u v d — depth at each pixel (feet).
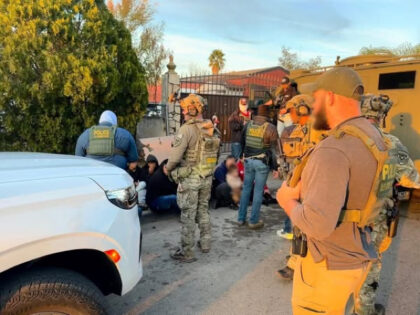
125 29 22.24
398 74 17.06
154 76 56.59
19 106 18.76
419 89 16.22
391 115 17.37
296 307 5.88
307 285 5.65
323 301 5.51
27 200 5.86
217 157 12.47
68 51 19.33
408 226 16.22
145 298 10.07
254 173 15.37
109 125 12.98
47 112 19.40
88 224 6.36
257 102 15.65
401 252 13.41
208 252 13.16
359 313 8.71
